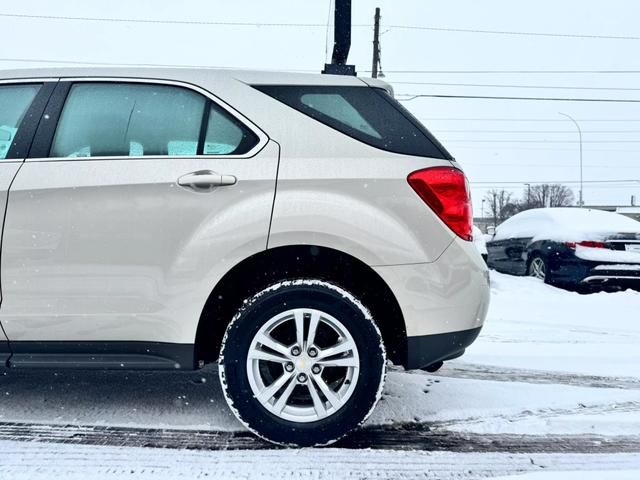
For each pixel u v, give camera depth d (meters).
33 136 2.73
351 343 2.50
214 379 3.49
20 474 2.27
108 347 2.58
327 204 2.53
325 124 2.69
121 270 2.55
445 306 2.55
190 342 2.53
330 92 2.76
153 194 2.56
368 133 2.69
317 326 2.54
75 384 3.37
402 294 2.54
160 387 3.33
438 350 2.56
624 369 3.90
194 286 2.52
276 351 2.53
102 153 2.69
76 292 2.56
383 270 2.53
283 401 2.52
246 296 2.72
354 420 2.50
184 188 2.56
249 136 2.66
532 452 2.55
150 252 2.54
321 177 2.57
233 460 2.41
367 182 2.57
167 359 2.56
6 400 3.09
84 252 2.55
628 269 7.43
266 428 2.50
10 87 2.87
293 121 2.68
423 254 2.54
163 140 2.70
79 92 2.80
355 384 2.50
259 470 2.33
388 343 2.74
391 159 2.63
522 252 9.02
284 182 2.56
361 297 2.73
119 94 2.78
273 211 2.52
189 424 2.79
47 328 2.57
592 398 3.25
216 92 2.74
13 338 2.59
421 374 3.68
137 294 2.54
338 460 2.43
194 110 2.73
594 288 7.89
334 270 2.71
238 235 2.51
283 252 2.59
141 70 2.83
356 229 2.51
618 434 2.78
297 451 2.50
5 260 2.58
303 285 2.51
